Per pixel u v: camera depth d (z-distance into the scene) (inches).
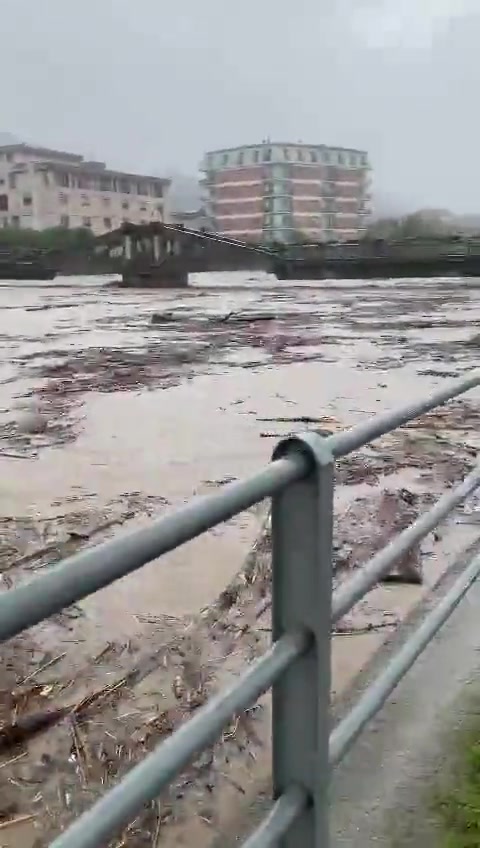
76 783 77.9
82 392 311.9
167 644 108.7
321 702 49.1
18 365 390.0
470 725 79.9
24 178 2861.7
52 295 965.2
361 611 117.2
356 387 316.5
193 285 1128.2
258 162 3253.0
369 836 65.7
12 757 82.6
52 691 96.4
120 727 88.2
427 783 71.8
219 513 40.4
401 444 221.6
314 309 703.1
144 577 131.3
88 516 164.2
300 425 248.4
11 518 163.3
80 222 2950.3
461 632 98.3
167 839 70.8
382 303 754.8
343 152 3393.2
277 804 49.4
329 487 47.8
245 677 44.9
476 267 1150.3
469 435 232.5
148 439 231.5
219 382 330.6
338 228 3400.6
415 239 1204.5
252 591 124.4
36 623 31.2
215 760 81.8
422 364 380.2
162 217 3221.0
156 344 471.5
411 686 86.6
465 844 64.6
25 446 224.5
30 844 69.9
